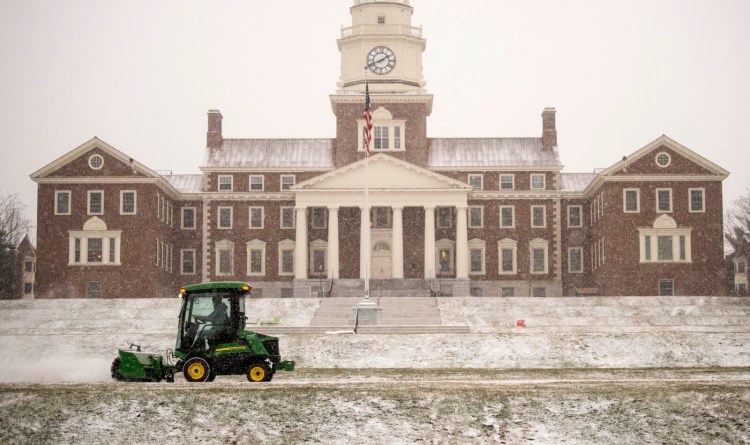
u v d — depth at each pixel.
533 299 75.00
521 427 33.47
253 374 37.81
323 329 62.06
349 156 97.88
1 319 67.69
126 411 33.88
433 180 91.81
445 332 60.09
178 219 100.12
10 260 117.88
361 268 90.69
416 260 96.62
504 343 54.72
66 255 89.94
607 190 91.19
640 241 90.50
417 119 98.12
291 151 102.31
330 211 91.56
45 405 34.25
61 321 66.25
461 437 32.88
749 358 52.50
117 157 90.50
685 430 33.41
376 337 56.41
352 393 35.50
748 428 33.44
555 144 102.81
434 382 38.50
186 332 38.00
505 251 99.06
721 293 90.12
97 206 90.31
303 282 90.81
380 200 91.50
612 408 34.66
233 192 98.81
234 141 103.38
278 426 33.19
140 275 89.69
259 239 98.75
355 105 98.19
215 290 38.12
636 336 55.78
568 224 100.19
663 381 38.84
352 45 99.50
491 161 101.25
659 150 91.19
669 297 74.00
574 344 54.41
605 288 91.81
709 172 90.75
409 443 32.44
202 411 33.84
